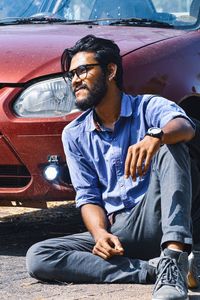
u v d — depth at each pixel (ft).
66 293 14.98
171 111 15.08
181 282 14.06
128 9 21.42
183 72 18.84
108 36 19.25
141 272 15.33
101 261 15.43
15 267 17.04
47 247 15.53
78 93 15.44
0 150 17.81
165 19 21.18
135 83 17.84
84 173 15.85
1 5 22.61
